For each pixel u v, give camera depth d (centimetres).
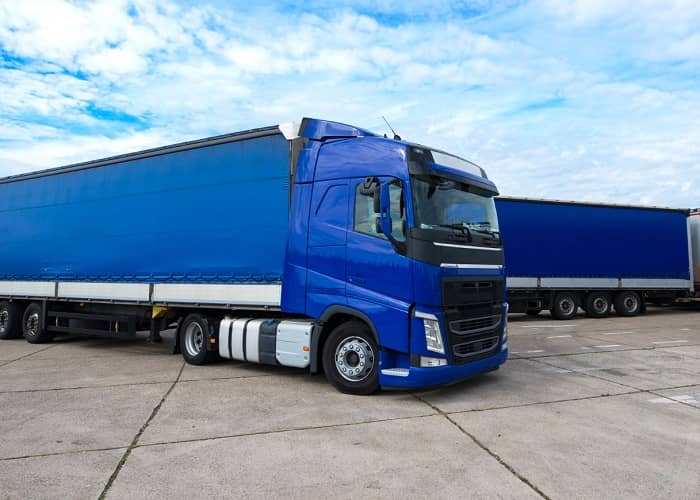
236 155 755
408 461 421
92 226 958
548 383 708
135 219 886
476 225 686
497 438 479
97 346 1098
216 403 602
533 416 550
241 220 741
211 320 817
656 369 808
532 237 1574
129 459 425
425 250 584
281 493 362
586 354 948
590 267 1658
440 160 647
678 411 573
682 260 1814
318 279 655
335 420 533
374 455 434
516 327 1424
